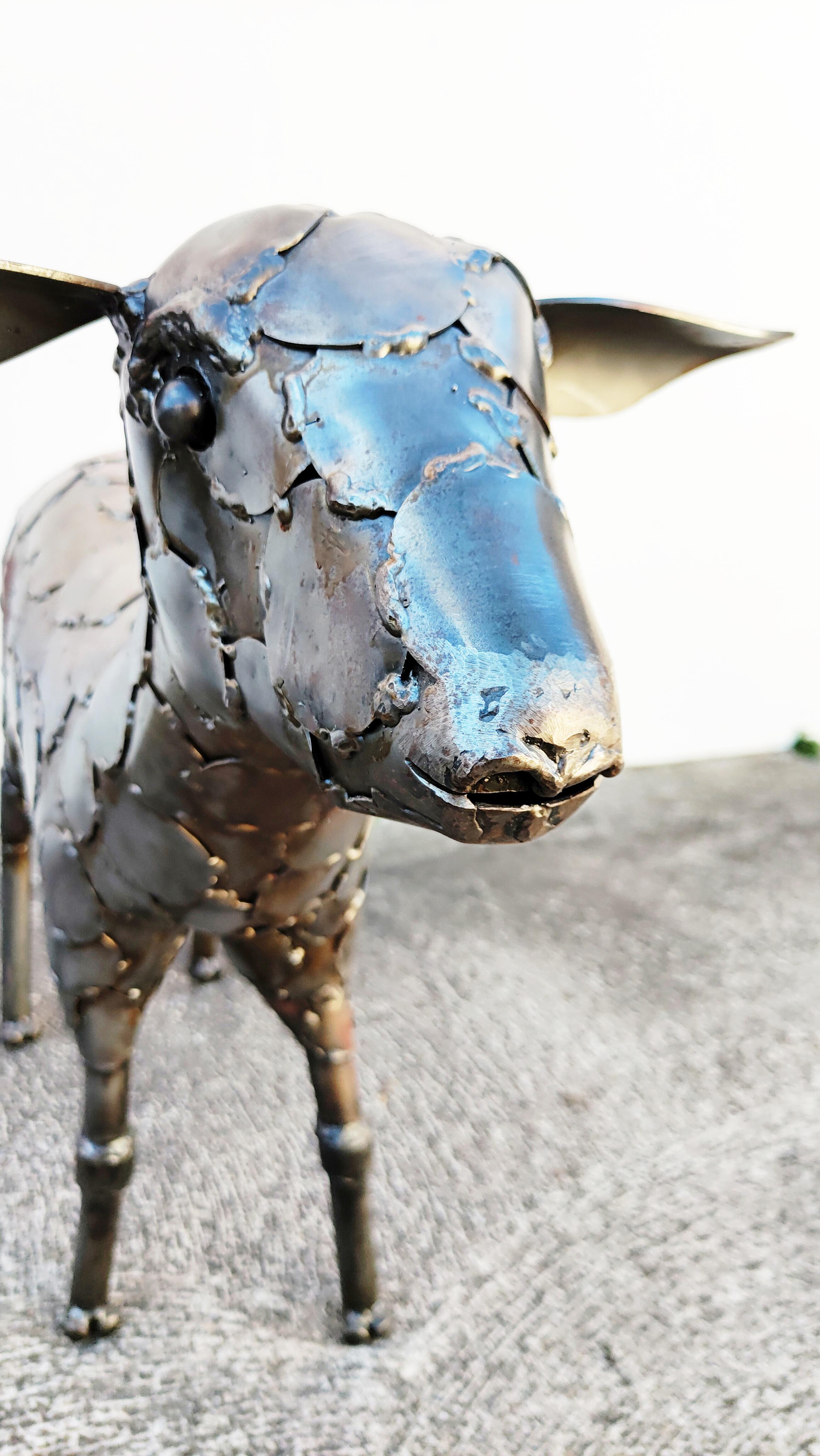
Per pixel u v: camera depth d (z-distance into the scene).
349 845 0.71
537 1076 1.21
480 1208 1.00
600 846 1.88
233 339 0.52
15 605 0.96
